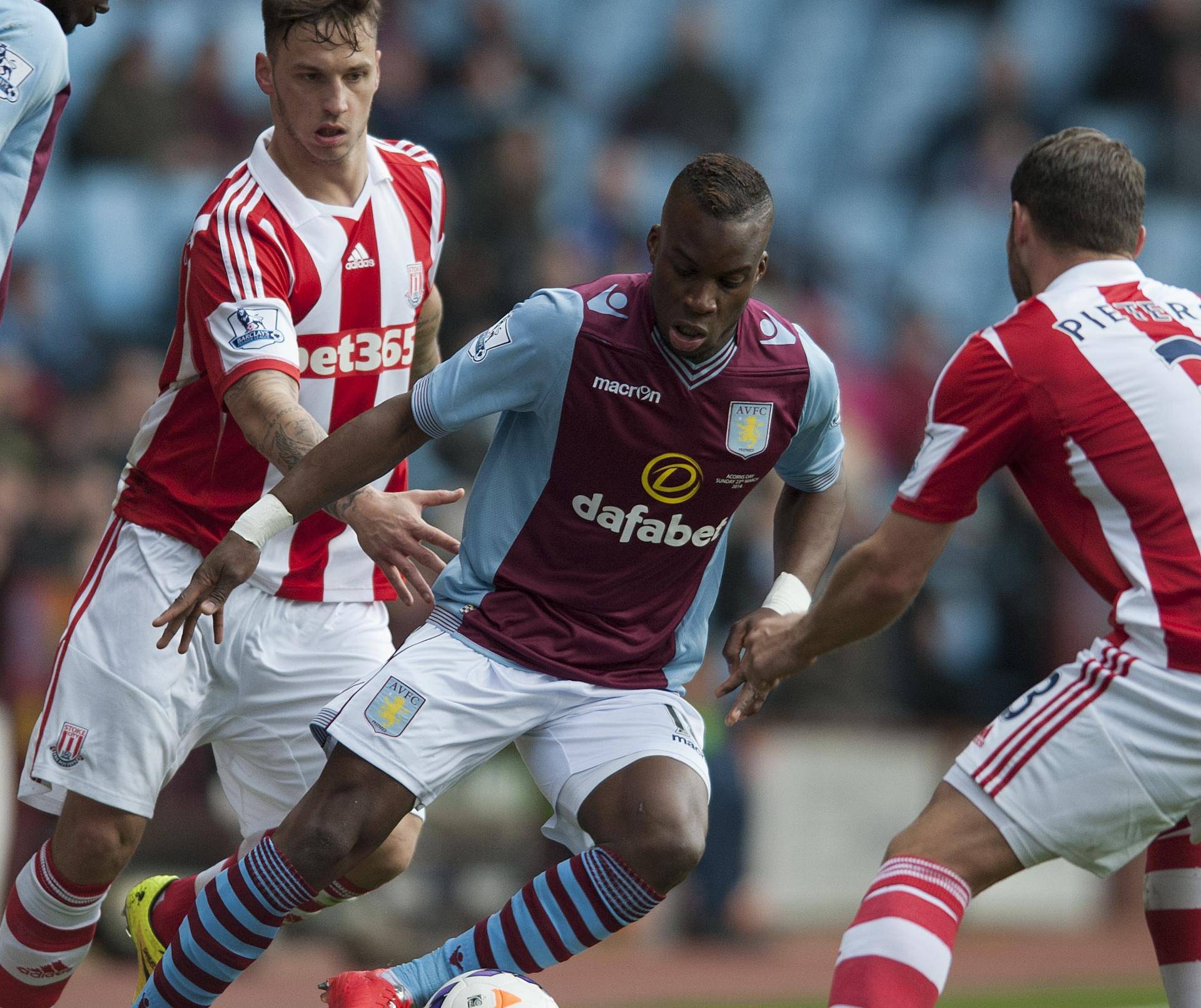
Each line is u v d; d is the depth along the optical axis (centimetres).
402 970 1466
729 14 5600
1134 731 1280
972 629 3944
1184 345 1338
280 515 1406
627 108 4756
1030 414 1320
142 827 1602
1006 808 1297
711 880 3459
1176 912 1445
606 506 1431
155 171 4056
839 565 1376
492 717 1445
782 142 5431
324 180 1588
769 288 4428
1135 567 1305
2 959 1650
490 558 1473
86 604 1617
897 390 4462
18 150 1477
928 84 5638
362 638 1662
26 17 1448
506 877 3164
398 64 4138
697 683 3406
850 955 1279
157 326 3950
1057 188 1391
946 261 5241
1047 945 3678
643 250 4419
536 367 1395
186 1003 1444
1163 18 5441
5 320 3644
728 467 1434
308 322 1588
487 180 3753
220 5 4512
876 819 3694
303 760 1647
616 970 3209
